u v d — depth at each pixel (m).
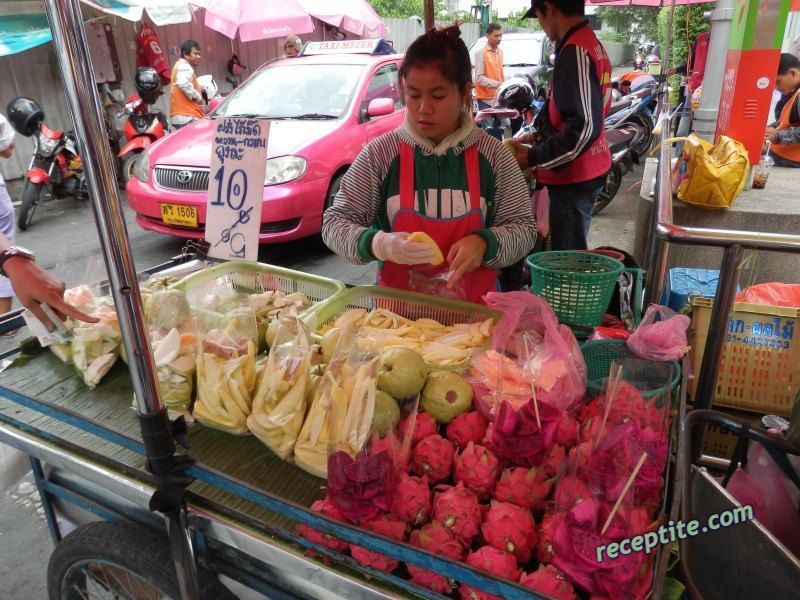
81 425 1.32
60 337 1.60
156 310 1.59
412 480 1.10
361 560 1.02
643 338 1.55
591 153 2.88
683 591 1.06
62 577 1.55
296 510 1.03
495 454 1.21
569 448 1.25
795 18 7.95
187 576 1.19
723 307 1.72
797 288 2.28
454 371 1.45
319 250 5.29
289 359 1.33
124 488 1.27
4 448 1.72
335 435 1.12
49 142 6.16
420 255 1.63
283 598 1.24
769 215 2.98
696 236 1.64
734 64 3.48
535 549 1.05
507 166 1.93
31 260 1.34
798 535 1.53
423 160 1.88
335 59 5.71
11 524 2.33
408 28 14.43
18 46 6.38
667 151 2.79
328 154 4.77
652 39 26.27
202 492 1.22
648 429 1.14
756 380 2.22
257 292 2.18
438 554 0.92
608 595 0.92
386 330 1.69
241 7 9.24
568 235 3.05
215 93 8.77
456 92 1.74
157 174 4.75
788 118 4.26
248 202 1.82
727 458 2.14
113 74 8.29
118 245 0.92
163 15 7.80
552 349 1.40
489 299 1.50
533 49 11.04
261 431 1.28
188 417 1.41
